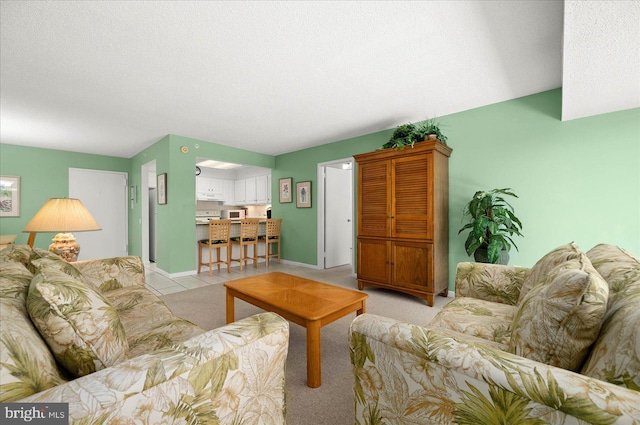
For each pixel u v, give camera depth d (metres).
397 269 3.26
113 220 5.77
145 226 5.49
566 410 0.56
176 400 0.69
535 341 0.86
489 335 1.32
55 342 0.75
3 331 0.61
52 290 0.77
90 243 5.51
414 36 1.93
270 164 5.79
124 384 0.62
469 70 2.38
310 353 1.60
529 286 1.53
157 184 4.64
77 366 0.78
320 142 4.79
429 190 3.01
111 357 0.83
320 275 4.52
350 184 5.73
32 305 0.76
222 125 3.86
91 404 0.57
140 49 2.06
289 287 2.21
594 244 2.57
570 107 2.38
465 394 0.69
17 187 4.71
